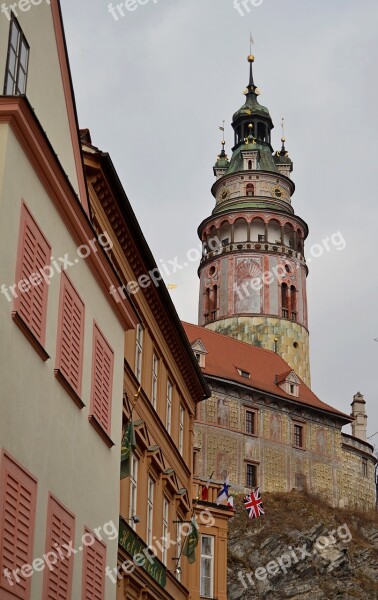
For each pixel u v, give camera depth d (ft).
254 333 310.24
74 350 63.67
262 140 365.20
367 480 300.61
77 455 62.95
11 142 52.24
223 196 341.41
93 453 67.00
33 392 54.54
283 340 310.86
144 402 102.01
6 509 49.19
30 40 62.03
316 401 295.89
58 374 59.00
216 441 263.90
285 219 329.72
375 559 256.52
